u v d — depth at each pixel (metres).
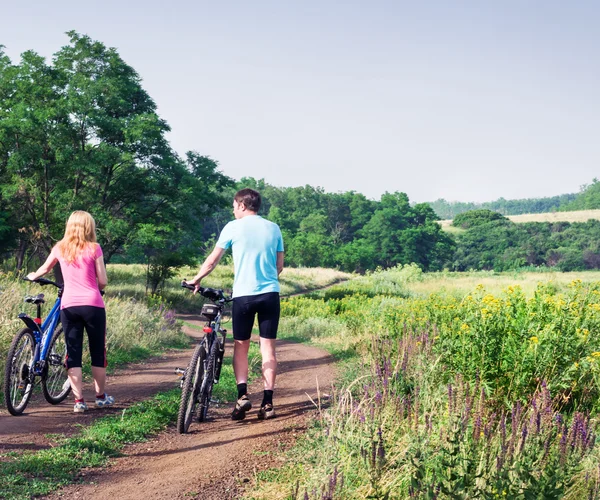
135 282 38.94
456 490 2.94
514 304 6.44
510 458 3.12
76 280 5.64
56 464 3.98
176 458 4.35
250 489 3.71
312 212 159.38
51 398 5.91
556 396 5.05
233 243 5.35
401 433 4.07
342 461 3.66
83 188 34.50
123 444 4.66
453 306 8.91
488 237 165.75
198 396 5.23
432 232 144.25
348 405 4.80
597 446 3.87
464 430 3.49
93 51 34.94
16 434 4.67
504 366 5.32
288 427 5.12
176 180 35.97
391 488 3.27
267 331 5.41
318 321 18.97
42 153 30.98
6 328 7.25
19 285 9.91
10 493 3.39
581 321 5.88
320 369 9.10
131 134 32.16
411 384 5.15
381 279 49.84
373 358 6.52
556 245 159.62
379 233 142.62
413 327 8.61
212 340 5.37
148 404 6.03
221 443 4.73
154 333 13.24
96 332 5.72
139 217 35.16
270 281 5.34
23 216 35.25
